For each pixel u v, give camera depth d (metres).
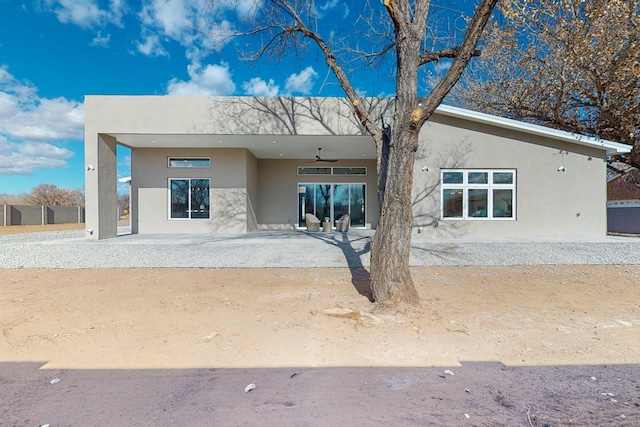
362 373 2.89
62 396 2.53
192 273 6.99
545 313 4.43
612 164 16.03
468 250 8.80
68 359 3.17
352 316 4.25
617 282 6.12
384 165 5.31
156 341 3.58
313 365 3.05
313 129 10.92
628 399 2.46
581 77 11.78
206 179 13.51
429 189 10.78
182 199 13.53
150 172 13.43
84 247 9.21
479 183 10.92
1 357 3.21
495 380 2.76
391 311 4.38
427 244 9.40
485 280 6.30
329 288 5.79
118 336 3.71
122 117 10.71
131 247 9.20
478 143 10.87
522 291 5.54
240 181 13.52
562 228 10.89
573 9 10.33
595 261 7.83
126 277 6.66
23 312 4.53
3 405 2.39
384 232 4.72
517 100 13.15
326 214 15.95
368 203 15.92
